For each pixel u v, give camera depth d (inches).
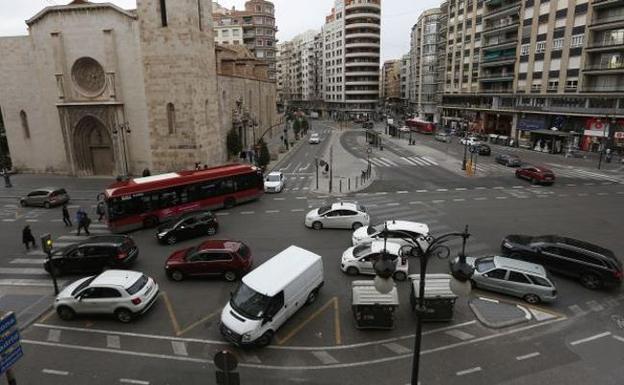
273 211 1082.1
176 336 525.7
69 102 1501.0
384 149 2415.1
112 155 1567.4
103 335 530.3
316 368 462.6
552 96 2178.9
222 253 661.9
